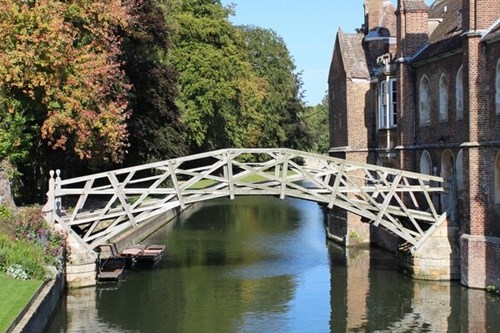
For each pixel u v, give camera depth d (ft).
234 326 69.92
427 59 96.89
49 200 83.92
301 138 319.68
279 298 81.71
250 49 288.92
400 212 89.92
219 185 89.71
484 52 79.41
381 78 114.01
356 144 121.19
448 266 87.92
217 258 110.01
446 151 92.63
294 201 234.99
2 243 70.13
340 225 124.47
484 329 66.13
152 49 138.51
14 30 87.97
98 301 79.77
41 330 61.67
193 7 197.47
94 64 94.99
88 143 98.43
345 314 73.87
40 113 100.37
